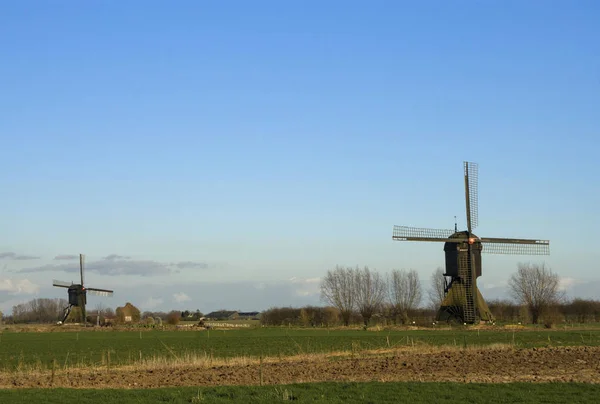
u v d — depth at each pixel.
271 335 92.56
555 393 31.98
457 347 57.81
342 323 130.25
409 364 44.84
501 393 31.94
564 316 134.00
